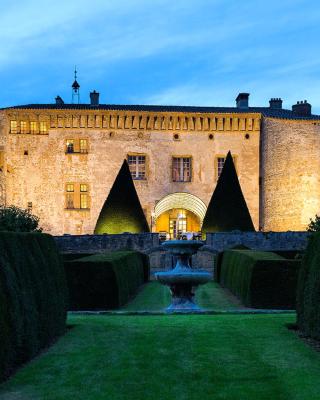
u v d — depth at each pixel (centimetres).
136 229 4341
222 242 3922
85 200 5166
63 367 918
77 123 5194
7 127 5150
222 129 5269
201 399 744
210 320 1384
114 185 4409
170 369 888
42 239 1224
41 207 5128
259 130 5291
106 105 5672
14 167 5147
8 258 999
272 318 1411
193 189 5222
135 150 5219
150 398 752
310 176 5281
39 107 5350
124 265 2302
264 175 5316
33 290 1063
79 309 2006
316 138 5322
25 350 964
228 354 981
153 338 1124
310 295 1129
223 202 4312
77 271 2022
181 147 5250
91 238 3938
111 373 871
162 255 3878
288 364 912
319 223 3791
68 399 752
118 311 1903
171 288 1903
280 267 2003
